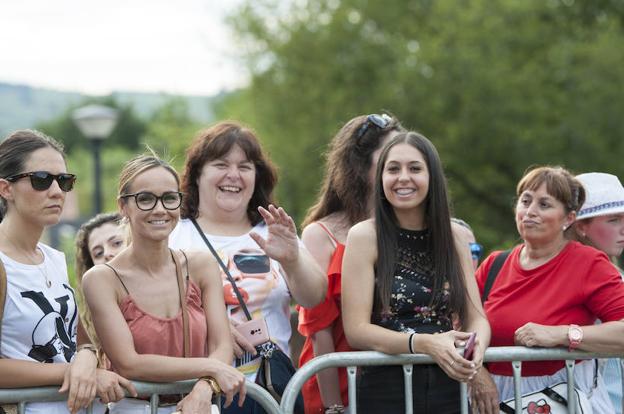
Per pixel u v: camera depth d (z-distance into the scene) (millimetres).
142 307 4184
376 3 21828
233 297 4777
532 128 20312
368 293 4617
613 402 5117
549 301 4820
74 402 3850
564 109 20234
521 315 4836
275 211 4578
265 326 4691
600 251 4883
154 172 4211
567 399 4680
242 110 23766
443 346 4348
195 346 4242
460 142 20781
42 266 4086
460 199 22219
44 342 3975
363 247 4680
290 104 22219
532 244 4910
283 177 21781
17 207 4020
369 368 4629
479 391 4762
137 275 4230
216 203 4988
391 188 4645
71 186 4133
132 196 4191
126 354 4055
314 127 21500
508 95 20156
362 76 21469
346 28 21969
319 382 4914
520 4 20484
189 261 4391
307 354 5223
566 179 4906
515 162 20828
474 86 20094
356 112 20953
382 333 4480
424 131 20891
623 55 19797
